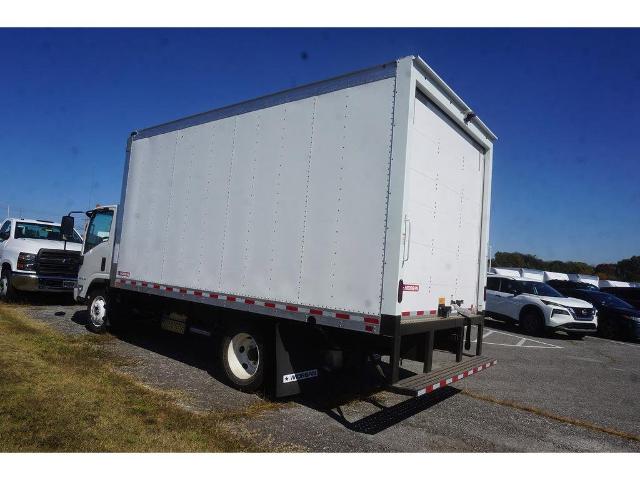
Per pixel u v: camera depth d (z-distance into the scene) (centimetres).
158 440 391
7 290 1137
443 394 625
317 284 467
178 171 660
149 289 684
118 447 373
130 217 744
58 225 1276
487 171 638
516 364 892
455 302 564
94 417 427
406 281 461
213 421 448
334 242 458
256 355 569
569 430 513
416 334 485
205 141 621
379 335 432
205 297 589
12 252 1134
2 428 388
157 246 680
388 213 421
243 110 571
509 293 1455
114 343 771
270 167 529
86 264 878
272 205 521
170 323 705
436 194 519
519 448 447
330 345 510
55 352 659
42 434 383
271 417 479
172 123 682
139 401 484
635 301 1797
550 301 1340
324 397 562
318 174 479
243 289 541
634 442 490
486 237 629
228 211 573
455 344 556
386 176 427
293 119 512
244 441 408
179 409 472
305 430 450
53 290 1116
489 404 593
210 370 648
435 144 514
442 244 534
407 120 418
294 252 492
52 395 474
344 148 461
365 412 519
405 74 426
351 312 437
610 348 1237
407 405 558
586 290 1675
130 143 766
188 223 631
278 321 511
